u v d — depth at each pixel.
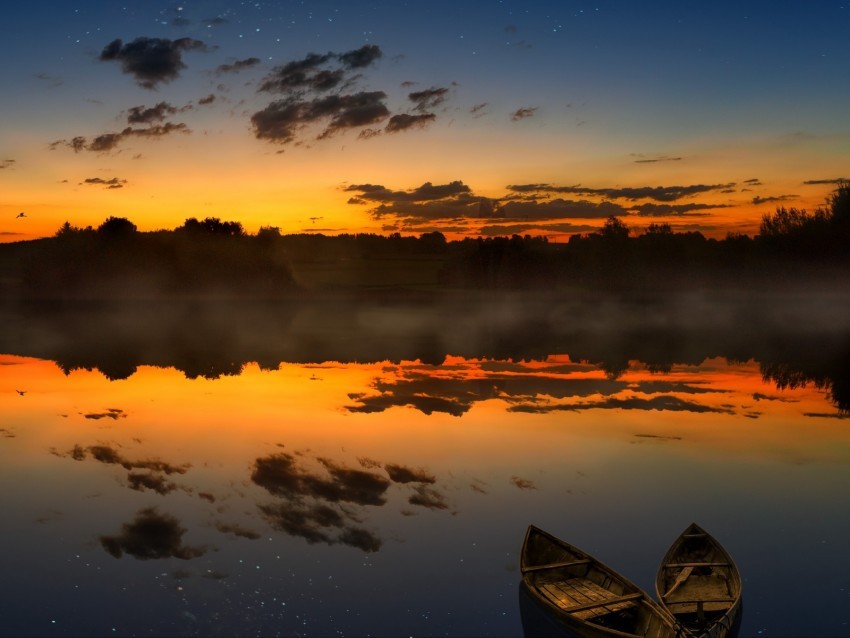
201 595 10.64
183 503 14.48
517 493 15.02
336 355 37.97
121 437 19.89
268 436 19.95
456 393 26.50
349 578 11.20
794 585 10.99
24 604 10.37
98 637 9.55
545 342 44.31
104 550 12.16
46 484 15.67
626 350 40.09
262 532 12.93
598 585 10.17
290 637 9.56
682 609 9.49
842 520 13.54
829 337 47.44
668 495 14.90
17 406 24.34
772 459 17.52
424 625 9.83
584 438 19.56
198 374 31.42
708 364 34.38
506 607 10.29
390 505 14.34
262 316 65.19
